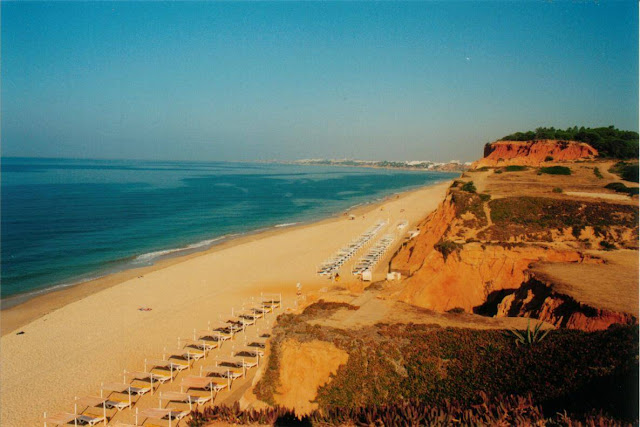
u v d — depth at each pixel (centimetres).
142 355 3281
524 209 4844
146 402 2684
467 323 2448
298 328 2417
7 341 3547
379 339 2245
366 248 7094
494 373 1944
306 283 5131
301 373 2175
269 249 7031
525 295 2933
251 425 1770
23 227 8550
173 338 3581
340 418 1670
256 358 3184
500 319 2503
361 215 11200
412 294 3472
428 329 2356
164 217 10381
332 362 2159
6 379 2944
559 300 2542
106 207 11525
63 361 3197
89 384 2878
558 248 3553
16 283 5153
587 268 3056
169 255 6712
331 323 2453
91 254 6650
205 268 5847
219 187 19112
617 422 1307
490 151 10675
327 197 16212
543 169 7781
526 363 1942
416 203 13288
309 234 8388
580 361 1803
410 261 5441
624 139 9625
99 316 4084
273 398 2152
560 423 1377
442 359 2114
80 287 5019
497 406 1534
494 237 4372
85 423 2516
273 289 4919
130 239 7825
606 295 2477
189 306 4350
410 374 2064
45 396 2738
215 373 3012
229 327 3778
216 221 10088
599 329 2172
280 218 10769
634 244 3769
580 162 8425
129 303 4447
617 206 4612
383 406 1752
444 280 3531
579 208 4656
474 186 6556
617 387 1506
